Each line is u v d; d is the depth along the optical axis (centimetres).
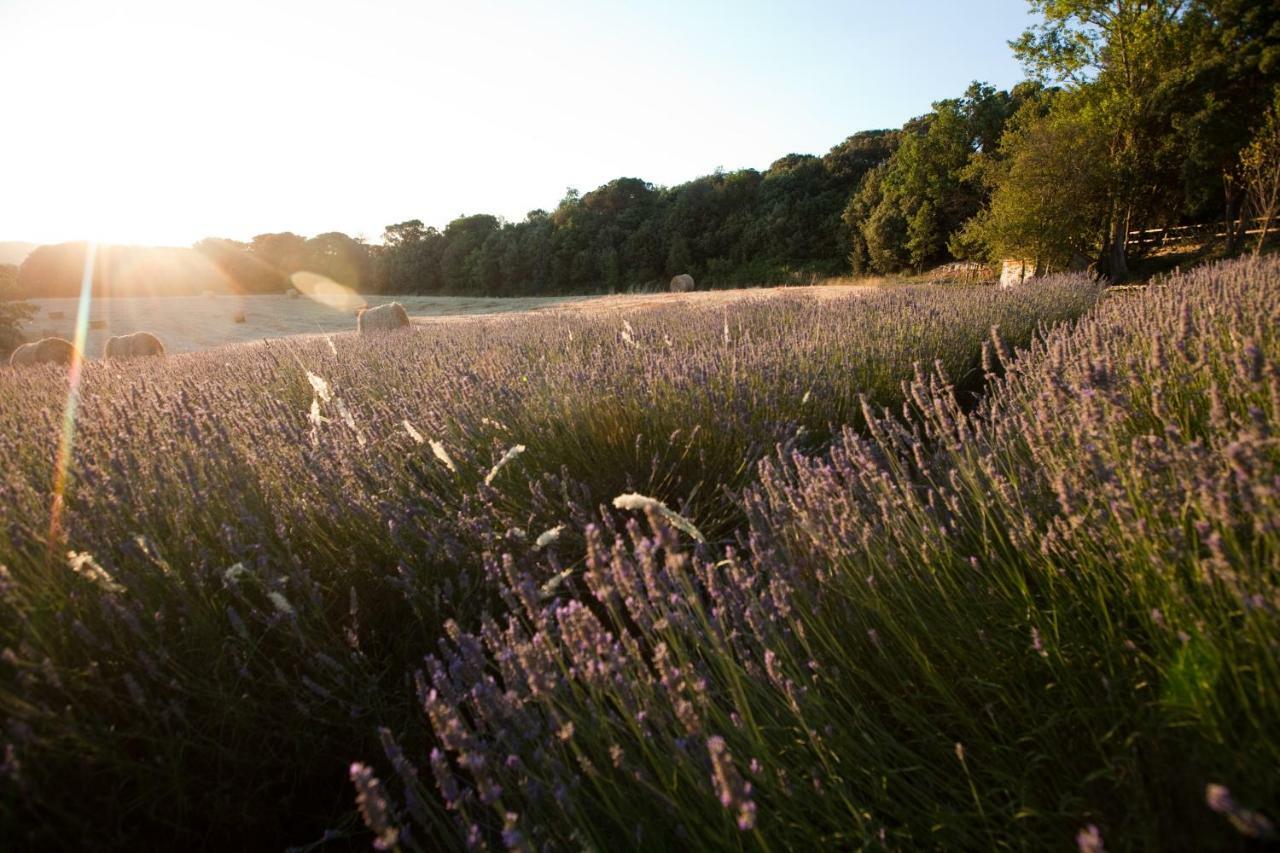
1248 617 119
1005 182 2527
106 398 482
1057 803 143
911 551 203
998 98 4084
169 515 264
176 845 183
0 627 199
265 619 217
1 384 717
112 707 198
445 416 376
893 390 481
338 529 278
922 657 169
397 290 8569
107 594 200
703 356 460
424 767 207
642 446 369
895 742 161
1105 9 2494
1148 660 142
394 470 317
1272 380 155
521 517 307
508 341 856
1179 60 2542
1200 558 155
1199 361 242
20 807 160
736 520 313
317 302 6475
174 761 180
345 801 204
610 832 166
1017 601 184
